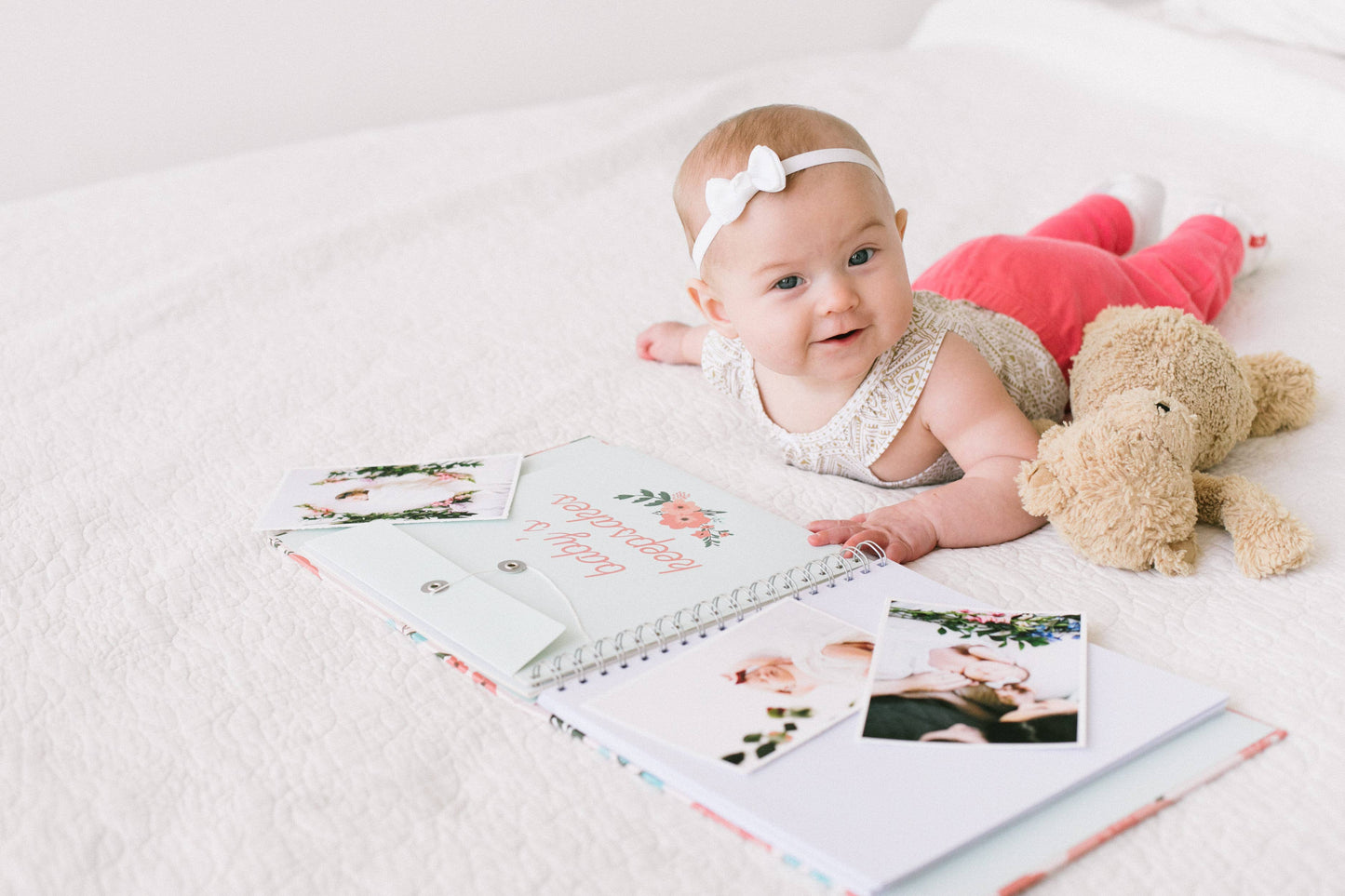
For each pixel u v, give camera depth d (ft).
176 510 3.43
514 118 6.93
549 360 4.42
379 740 2.41
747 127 3.04
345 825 2.18
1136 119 6.21
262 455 3.77
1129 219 4.74
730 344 3.65
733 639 2.59
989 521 3.10
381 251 5.42
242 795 2.27
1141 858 1.99
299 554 3.08
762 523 3.15
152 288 4.89
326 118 8.14
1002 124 6.36
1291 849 2.01
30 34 7.18
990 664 2.45
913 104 6.66
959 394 3.25
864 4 9.29
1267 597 2.77
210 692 2.59
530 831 2.14
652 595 2.78
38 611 2.93
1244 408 3.33
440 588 2.81
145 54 7.50
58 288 5.04
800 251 2.92
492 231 5.62
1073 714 2.27
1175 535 2.87
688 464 3.64
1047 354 3.71
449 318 4.79
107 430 3.94
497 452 3.72
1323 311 4.26
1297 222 4.97
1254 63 6.03
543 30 8.50
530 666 2.49
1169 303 4.11
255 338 4.64
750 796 2.08
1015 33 7.34
